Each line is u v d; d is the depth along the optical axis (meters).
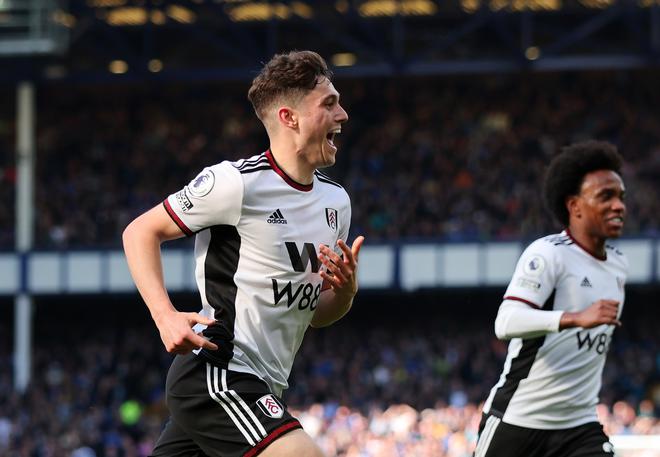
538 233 33.44
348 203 5.60
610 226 6.37
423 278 33.97
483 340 32.66
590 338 6.33
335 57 39.41
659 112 36.69
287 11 35.41
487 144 36.44
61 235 35.16
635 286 33.81
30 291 34.53
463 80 38.12
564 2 37.22
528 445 6.46
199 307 37.12
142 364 33.84
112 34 35.69
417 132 37.25
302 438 5.12
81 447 27.02
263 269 5.27
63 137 38.06
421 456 20.58
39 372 33.78
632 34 38.44
